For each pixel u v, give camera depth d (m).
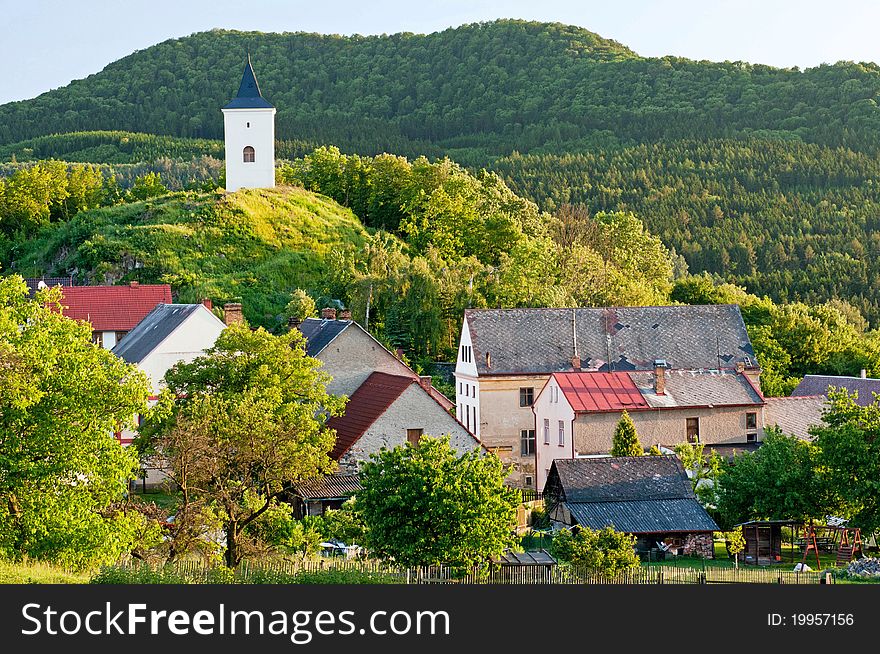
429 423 55.44
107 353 36.81
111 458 35.22
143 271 106.00
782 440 49.38
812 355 98.19
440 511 34.06
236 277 106.88
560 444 65.75
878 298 170.62
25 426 34.47
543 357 73.81
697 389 65.88
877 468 44.28
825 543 50.62
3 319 34.94
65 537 33.25
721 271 194.25
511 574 35.69
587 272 106.75
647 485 51.66
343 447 54.41
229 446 39.59
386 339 92.00
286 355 50.72
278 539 39.28
